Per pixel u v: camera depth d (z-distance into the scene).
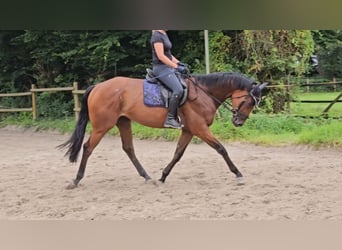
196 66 13.12
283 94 12.18
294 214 4.20
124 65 15.20
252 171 6.44
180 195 5.17
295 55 12.12
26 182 6.12
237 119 5.62
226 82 5.54
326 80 19.91
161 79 5.37
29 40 14.71
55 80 15.55
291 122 10.12
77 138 5.59
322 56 21.41
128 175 6.44
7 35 15.79
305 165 6.81
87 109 5.61
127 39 14.80
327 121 10.11
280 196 4.99
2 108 15.89
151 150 8.88
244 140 9.37
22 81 16.78
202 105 5.44
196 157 7.79
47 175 6.60
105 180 6.11
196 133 5.50
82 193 5.40
